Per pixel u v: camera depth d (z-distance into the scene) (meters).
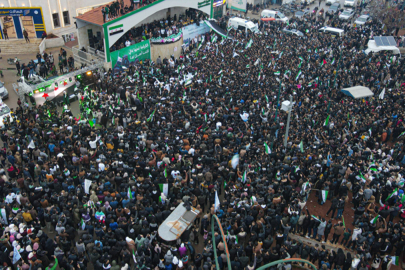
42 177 21.48
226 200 20.03
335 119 29.48
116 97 31.31
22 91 31.48
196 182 21.62
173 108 29.19
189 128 26.69
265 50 43.47
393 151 26.56
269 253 16.73
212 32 52.28
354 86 34.94
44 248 17.47
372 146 26.80
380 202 22.05
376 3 66.88
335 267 17.14
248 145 24.67
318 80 36.00
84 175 21.22
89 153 23.81
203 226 19.30
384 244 18.33
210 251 17.03
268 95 32.41
